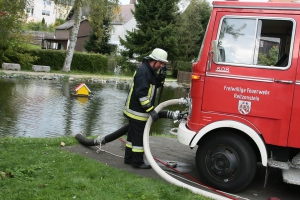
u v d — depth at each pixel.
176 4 35.81
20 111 11.80
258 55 4.30
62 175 4.50
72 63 30.45
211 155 4.52
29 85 18.97
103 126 10.62
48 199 3.76
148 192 4.11
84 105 14.25
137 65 35.97
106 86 22.81
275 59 4.32
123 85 24.58
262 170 5.71
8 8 20.39
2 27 21.70
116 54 38.09
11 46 25.22
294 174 4.18
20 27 24.70
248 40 4.34
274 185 4.96
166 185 4.37
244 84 4.27
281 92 4.14
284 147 4.30
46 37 50.69
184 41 38.72
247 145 4.34
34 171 4.55
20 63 26.73
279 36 4.40
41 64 28.58
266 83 4.19
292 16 4.17
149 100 4.96
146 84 4.84
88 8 28.86
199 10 40.31
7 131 8.99
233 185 4.40
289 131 4.13
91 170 4.75
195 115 4.52
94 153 5.84
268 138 4.21
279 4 4.21
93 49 40.50
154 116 4.87
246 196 4.42
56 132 9.33
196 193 4.21
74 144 6.32
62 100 14.99
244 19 4.36
